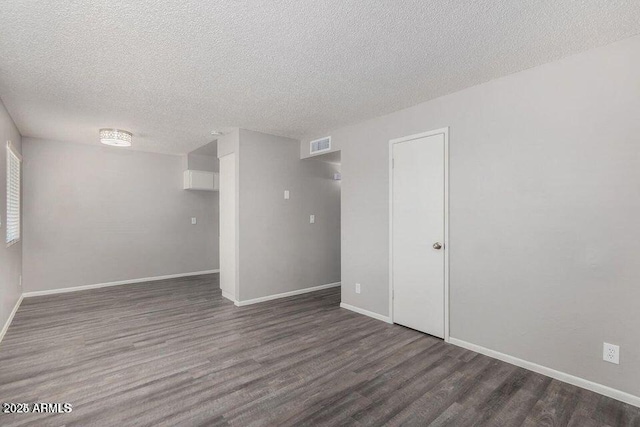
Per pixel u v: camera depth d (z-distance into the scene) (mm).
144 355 2656
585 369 2184
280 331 3217
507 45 2107
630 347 2010
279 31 1934
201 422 1807
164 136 4504
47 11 1707
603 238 2115
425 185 3154
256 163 4270
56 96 2930
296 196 4703
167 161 5848
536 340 2410
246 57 2254
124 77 2551
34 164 4535
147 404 1970
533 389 2166
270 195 4410
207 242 6340
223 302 4273
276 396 2068
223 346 2846
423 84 2734
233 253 4277
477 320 2760
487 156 2693
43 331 3191
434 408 1952
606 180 2102
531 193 2438
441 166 3018
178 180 5973
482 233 2725
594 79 2148
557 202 2311
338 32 1950
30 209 4504
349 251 3986
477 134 2756
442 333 3012
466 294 2836
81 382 2223
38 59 2242
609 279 2092
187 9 1712
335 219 5234
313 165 4918
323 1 1656
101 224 5133
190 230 6113
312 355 2670
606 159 2102
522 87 2484
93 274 5059
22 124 3822
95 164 5082
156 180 5711
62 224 4781
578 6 1697
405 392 2123
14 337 3037
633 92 2002
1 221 3002
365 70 2469
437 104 3051
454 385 2211
